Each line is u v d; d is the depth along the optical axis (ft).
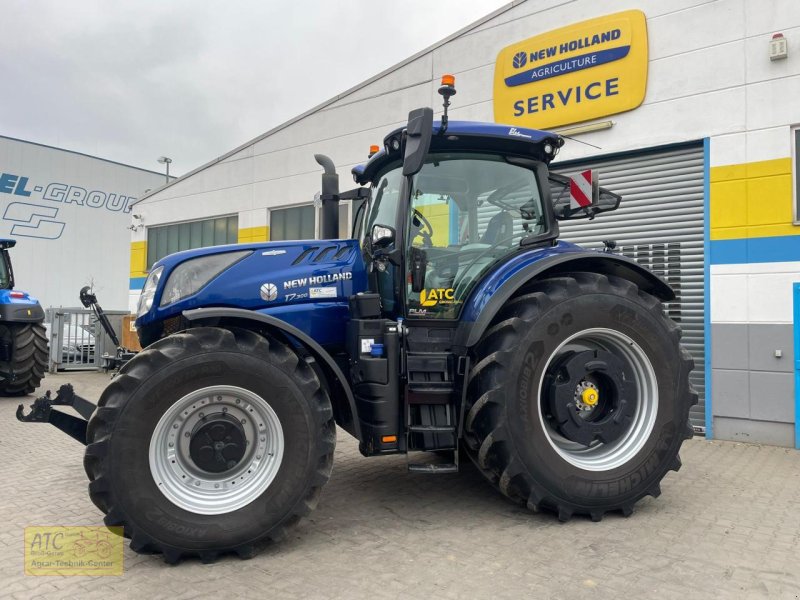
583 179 14.49
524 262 12.21
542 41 23.31
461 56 25.95
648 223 21.39
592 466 11.81
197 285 11.53
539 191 13.39
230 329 10.57
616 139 21.68
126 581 9.14
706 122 19.86
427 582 9.05
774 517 11.89
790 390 18.38
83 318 39.60
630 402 12.25
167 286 11.50
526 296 11.82
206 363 9.86
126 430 9.44
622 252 21.93
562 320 11.65
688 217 20.56
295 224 33.30
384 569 9.52
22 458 16.81
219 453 10.16
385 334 11.39
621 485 11.77
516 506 12.60
